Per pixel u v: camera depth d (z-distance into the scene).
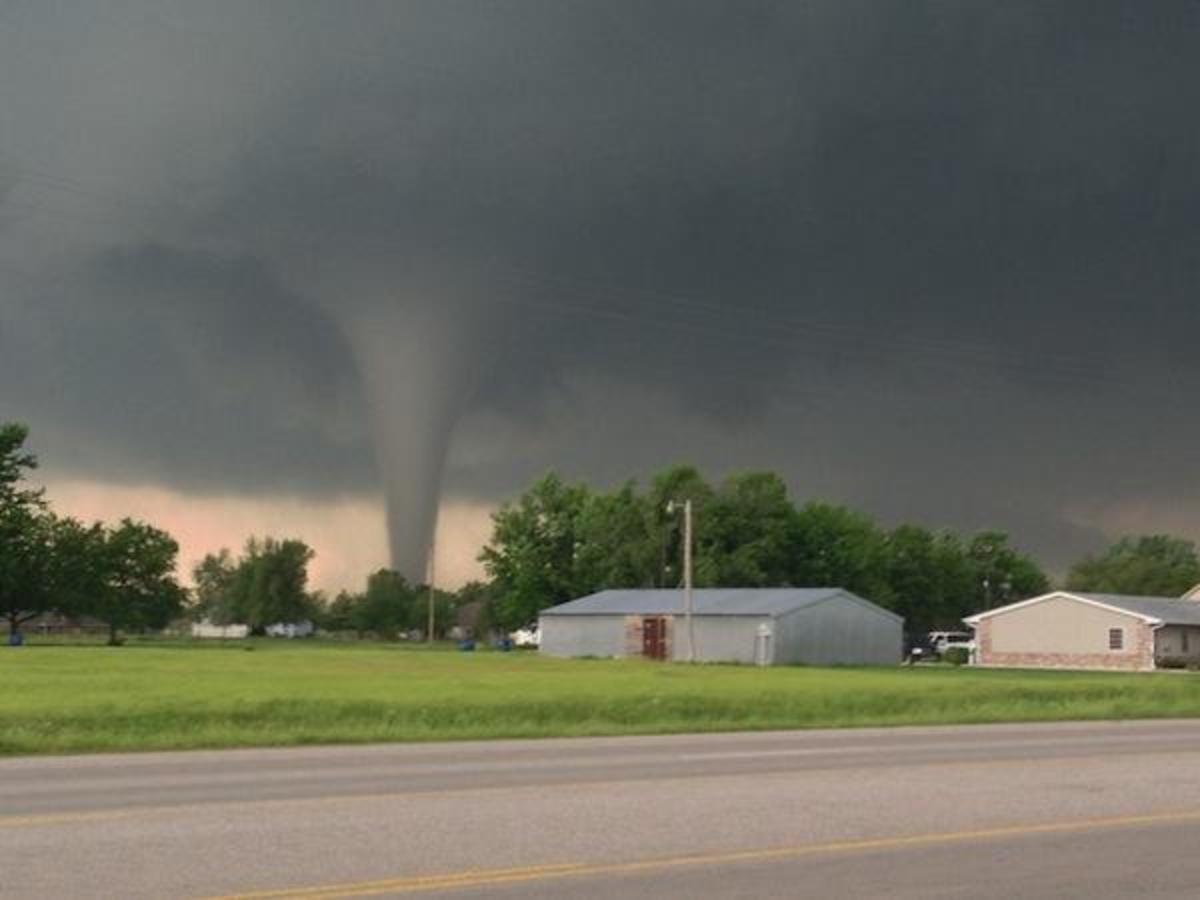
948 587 170.62
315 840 14.95
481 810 17.69
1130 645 98.31
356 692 46.03
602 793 19.86
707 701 42.81
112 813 17.16
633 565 136.38
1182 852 14.85
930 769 24.42
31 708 35.22
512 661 90.19
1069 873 13.48
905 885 12.71
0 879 12.47
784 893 12.24
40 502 137.75
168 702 38.06
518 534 140.88
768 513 139.75
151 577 141.25
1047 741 32.84
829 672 77.62
